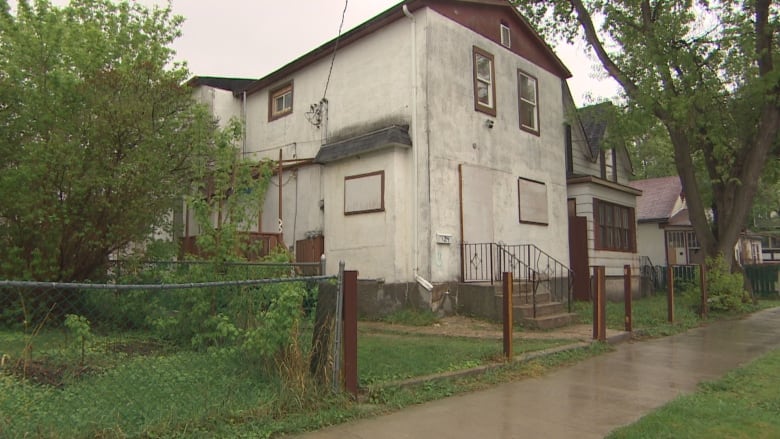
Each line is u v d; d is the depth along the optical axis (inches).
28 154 329.1
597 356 328.2
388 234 471.2
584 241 660.1
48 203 338.6
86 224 346.0
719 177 658.2
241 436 169.2
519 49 593.3
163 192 383.6
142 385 195.8
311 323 220.5
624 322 447.8
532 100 606.9
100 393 185.9
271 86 644.1
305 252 561.3
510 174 554.9
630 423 194.9
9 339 275.4
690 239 1053.8
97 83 349.1
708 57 593.9
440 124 479.2
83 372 219.5
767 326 478.6
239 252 293.1
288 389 198.5
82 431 157.8
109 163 350.6
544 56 636.7
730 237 629.3
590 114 702.5
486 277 505.0
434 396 224.5
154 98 382.0
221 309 261.7
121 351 258.7
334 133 548.4
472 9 530.6
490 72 545.6
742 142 637.9
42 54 339.9
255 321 230.8
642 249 1050.1
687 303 593.6
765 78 561.3
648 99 581.6
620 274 725.3
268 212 616.7
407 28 488.1
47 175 332.2
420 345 326.0
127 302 306.2
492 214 524.1
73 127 336.8
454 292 470.9
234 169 307.9
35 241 347.3
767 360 313.0
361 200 496.1
